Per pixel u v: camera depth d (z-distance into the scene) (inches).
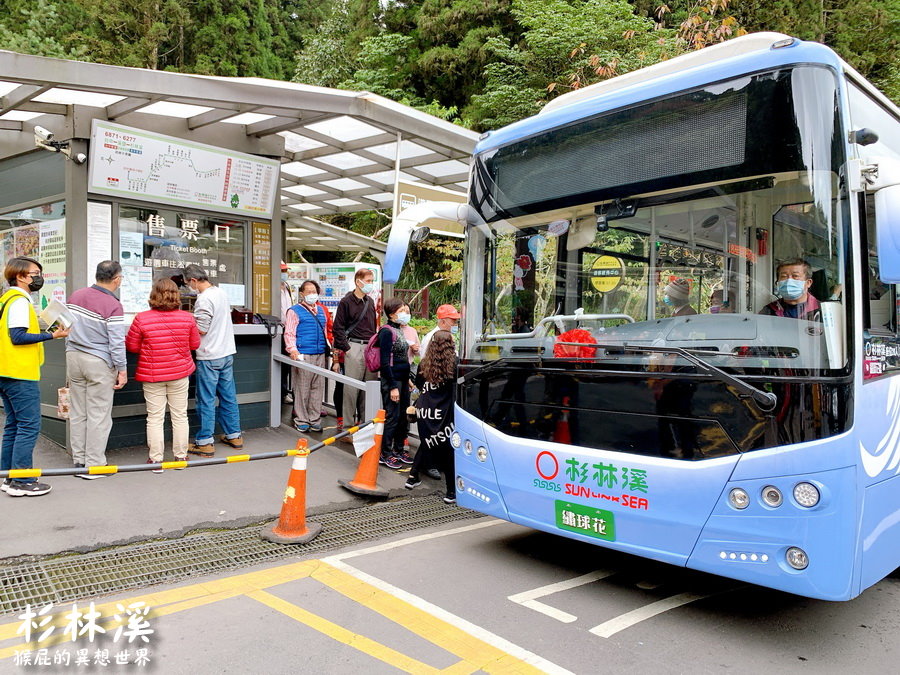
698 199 145.3
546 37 570.3
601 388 149.7
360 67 767.1
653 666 128.0
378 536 200.5
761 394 127.3
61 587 151.9
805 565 122.6
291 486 191.2
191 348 241.1
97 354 216.8
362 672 122.0
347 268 480.1
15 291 196.5
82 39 805.2
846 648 138.3
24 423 197.8
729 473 130.0
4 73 189.9
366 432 233.1
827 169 127.9
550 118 171.8
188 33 883.4
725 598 163.0
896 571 182.1
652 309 152.6
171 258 273.9
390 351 260.5
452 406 232.1
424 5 727.7
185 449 241.6
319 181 378.9
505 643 135.2
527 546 197.9
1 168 282.8
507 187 179.9
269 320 299.1
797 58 132.7
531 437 162.9
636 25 553.9
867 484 129.9
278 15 993.5
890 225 121.8
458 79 700.7
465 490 178.7
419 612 148.3
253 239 302.5
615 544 146.0
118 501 202.1
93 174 243.3
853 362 124.9
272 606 148.0
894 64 661.9
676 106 149.1
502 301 177.6
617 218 158.4
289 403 348.2
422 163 328.2
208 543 183.6
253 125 289.3
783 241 132.3
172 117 267.0
